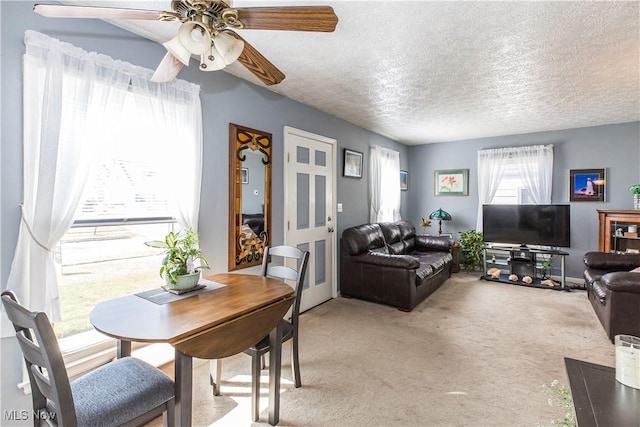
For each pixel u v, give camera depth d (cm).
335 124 409
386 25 195
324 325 311
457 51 229
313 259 373
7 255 155
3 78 153
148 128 208
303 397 196
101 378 130
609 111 384
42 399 119
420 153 611
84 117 172
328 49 226
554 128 473
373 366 232
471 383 210
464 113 393
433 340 276
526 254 483
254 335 155
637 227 402
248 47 163
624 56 238
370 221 489
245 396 200
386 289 361
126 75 194
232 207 269
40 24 164
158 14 127
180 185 223
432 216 559
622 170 441
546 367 229
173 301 161
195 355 128
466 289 438
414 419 176
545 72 267
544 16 185
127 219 203
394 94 324
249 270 289
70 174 167
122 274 214
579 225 469
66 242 190
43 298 159
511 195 522
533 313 342
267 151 306
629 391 120
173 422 131
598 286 305
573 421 123
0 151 152
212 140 254
